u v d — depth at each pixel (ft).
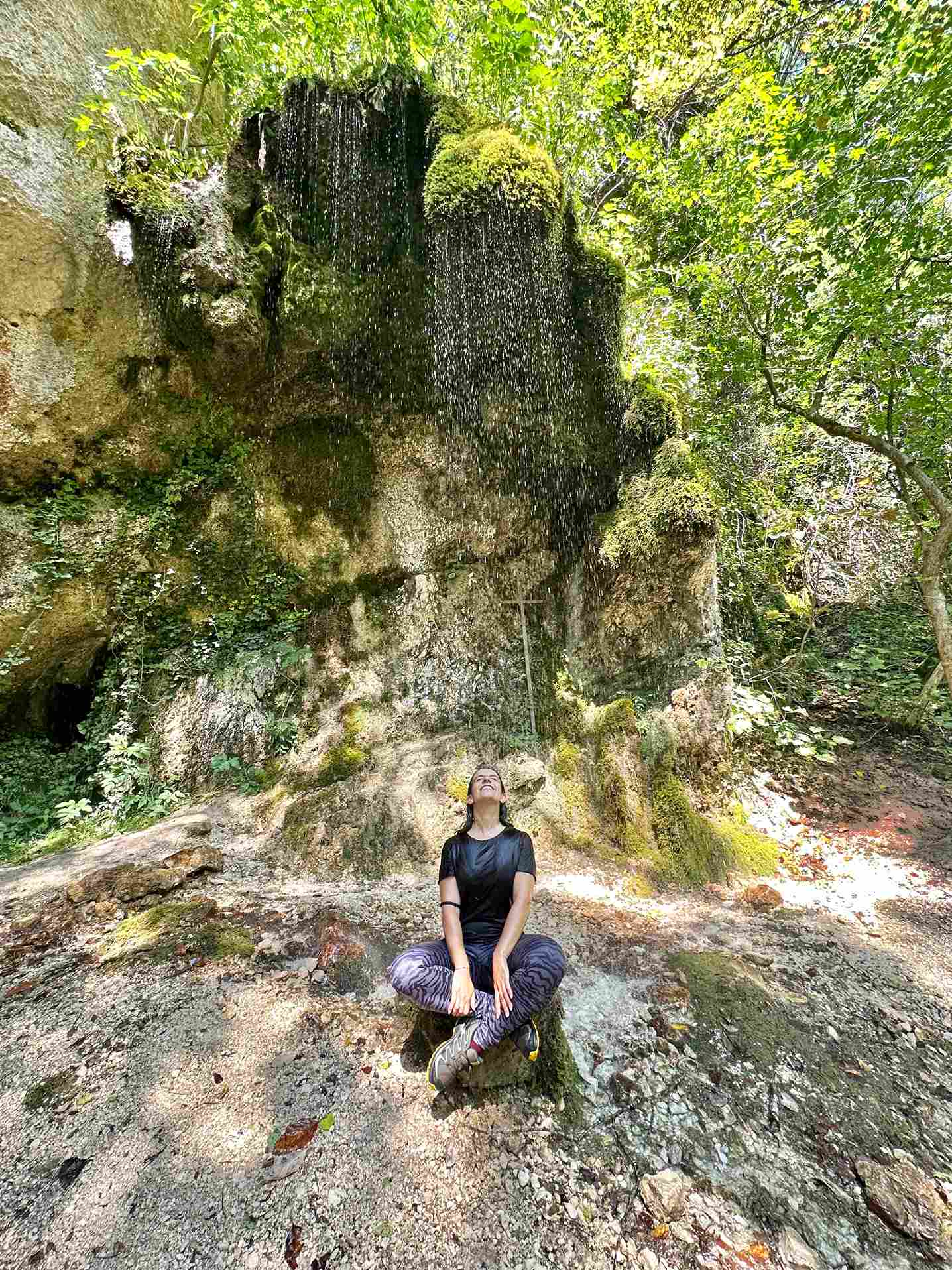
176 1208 5.42
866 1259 5.21
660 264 23.17
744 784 15.31
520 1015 6.43
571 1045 7.64
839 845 13.70
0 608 14.55
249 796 15.25
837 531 18.28
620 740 14.03
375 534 17.12
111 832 14.44
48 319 13.88
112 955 9.12
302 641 17.33
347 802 13.65
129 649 16.72
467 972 6.73
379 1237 5.24
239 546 17.31
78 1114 6.34
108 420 15.39
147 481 16.63
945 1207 5.65
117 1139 6.08
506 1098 6.72
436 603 16.94
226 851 13.04
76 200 13.94
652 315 20.31
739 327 18.24
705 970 9.21
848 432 16.12
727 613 20.54
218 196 14.21
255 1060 7.12
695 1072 7.29
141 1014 7.82
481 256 13.04
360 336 14.97
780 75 23.58
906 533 18.08
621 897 11.69
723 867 12.61
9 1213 5.33
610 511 15.79
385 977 8.94
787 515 18.20
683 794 13.34
